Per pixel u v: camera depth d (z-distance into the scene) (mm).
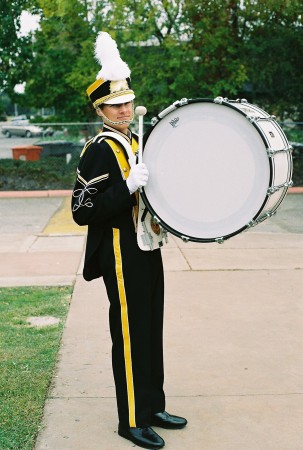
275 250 7414
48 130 16906
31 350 4453
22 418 3477
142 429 3221
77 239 8328
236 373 4070
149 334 3234
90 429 3373
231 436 3297
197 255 7098
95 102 3197
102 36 3193
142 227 3154
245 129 2941
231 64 14508
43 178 14500
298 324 4949
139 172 3004
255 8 13961
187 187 3053
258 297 5621
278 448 3176
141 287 3178
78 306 5395
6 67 16188
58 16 14008
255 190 2949
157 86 14836
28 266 6809
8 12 15266
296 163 14758
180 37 14539
